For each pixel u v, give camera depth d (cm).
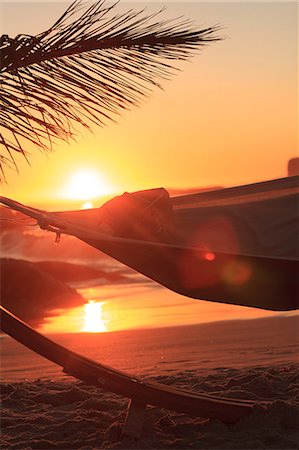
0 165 412
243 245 396
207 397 435
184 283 393
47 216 392
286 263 365
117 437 420
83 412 481
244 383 538
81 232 387
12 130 404
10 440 434
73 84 406
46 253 2283
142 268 398
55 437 434
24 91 403
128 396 416
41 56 401
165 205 404
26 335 409
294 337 826
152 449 402
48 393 533
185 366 676
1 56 399
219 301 398
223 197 425
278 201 411
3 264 1292
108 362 714
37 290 1270
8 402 521
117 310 1209
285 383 540
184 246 397
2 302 1231
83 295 1458
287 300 386
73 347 820
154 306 1242
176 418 460
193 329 928
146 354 753
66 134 410
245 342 805
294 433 414
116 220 407
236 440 406
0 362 729
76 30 405
